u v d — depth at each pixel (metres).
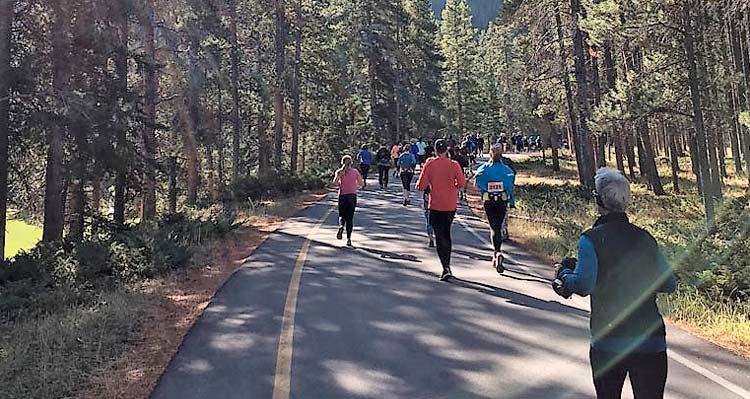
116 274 11.50
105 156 17.16
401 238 15.34
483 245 13.88
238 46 34.72
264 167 38.88
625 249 3.95
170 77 28.81
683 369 6.18
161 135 28.61
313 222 19.11
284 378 6.12
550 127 43.84
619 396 3.99
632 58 27.72
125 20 19.44
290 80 38.59
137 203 30.19
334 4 50.97
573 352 6.73
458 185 10.36
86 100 16.67
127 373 6.38
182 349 7.11
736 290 8.78
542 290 9.59
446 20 71.62
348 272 11.23
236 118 33.94
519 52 36.44
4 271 11.41
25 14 16.73
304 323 8.04
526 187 29.38
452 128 74.25
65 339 7.36
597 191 4.16
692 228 14.23
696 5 18.88
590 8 21.28
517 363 6.42
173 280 11.19
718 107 20.45
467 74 72.88
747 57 24.66
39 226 27.39
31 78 15.84
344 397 5.63
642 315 3.91
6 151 15.09
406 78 59.69
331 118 48.50
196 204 26.09
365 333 7.54
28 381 6.04
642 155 41.56
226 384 6.01
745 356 6.59
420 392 5.70
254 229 17.83
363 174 32.44
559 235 14.12
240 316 8.48
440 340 7.21
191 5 27.00
